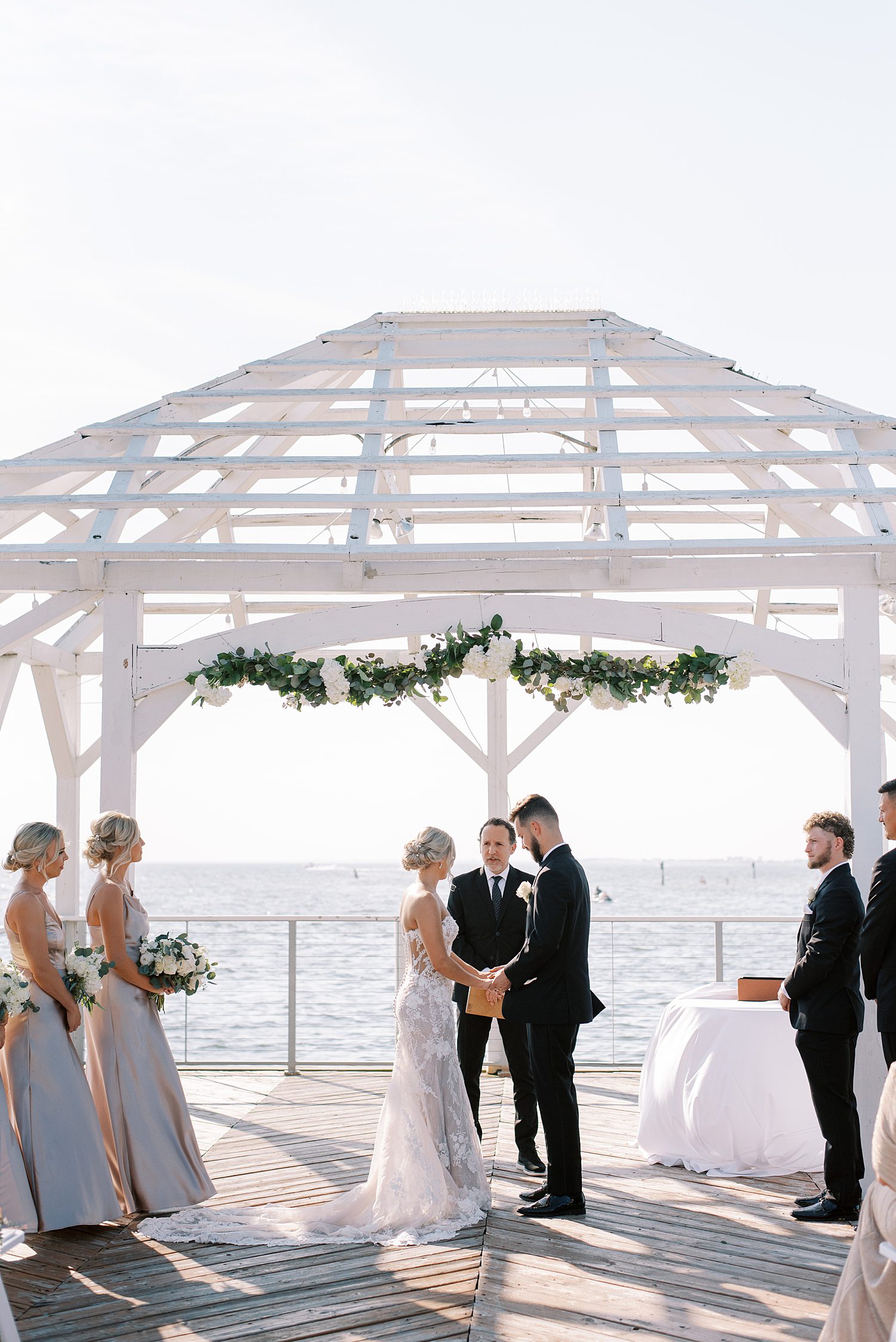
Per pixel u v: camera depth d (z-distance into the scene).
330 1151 6.37
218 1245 4.89
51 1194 4.85
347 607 6.58
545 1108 5.29
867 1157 5.90
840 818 5.37
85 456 7.37
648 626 6.51
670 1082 6.16
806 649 6.45
